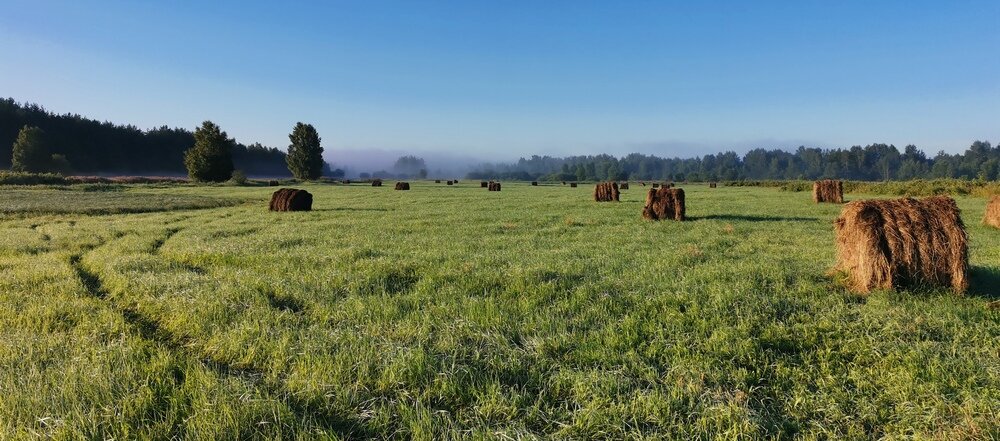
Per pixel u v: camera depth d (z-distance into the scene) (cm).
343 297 755
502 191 5556
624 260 1023
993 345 539
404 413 409
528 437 376
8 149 13200
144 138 17400
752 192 5212
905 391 443
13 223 1962
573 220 1884
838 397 439
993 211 1683
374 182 8219
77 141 14900
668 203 1917
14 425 392
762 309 665
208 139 8556
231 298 728
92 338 568
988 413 400
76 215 2305
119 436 377
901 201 783
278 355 520
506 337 580
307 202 2625
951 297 711
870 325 601
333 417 409
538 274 850
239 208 2817
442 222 1875
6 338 566
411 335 583
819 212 2320
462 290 775
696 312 652
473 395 448
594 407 421
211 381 451
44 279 881
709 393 445
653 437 378
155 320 660
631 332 591
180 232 1595
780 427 396
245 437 378
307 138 11181
